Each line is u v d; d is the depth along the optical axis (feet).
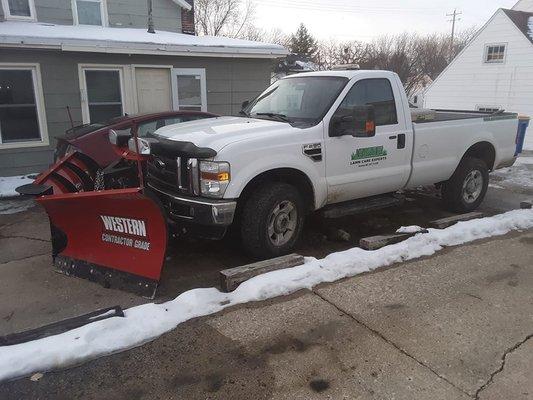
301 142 15.16
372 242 15.97
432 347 10.56
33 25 35.76
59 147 22.88
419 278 14.12
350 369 9.77
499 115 21.93
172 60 36.40
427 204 23.68
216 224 13.70
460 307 12.40
